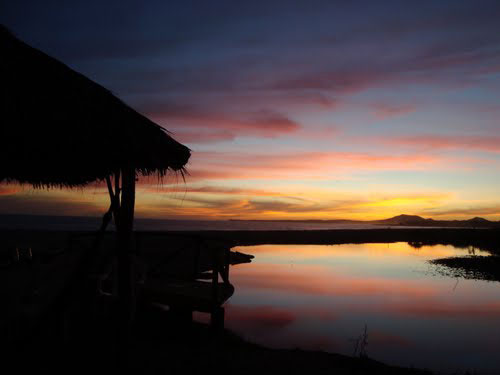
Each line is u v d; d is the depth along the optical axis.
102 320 5.79
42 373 4.12
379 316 10.93
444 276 19.11
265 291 14.12
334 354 6.87
